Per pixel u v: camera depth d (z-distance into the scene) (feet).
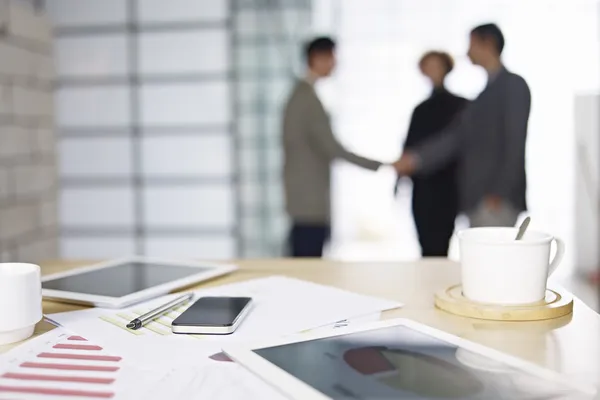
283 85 10.36
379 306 2.57
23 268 2.29
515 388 1.68
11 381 1.78
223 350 2.02
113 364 1.93
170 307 2.55
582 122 10.18
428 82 9.66
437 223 9.16
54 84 10.53
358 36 10.45
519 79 8.33
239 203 10.60
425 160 9.00
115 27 10.49
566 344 2.08
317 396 1.63
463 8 10.23
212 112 10.51
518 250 2.38
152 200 10.76
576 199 10.39
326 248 9.71
